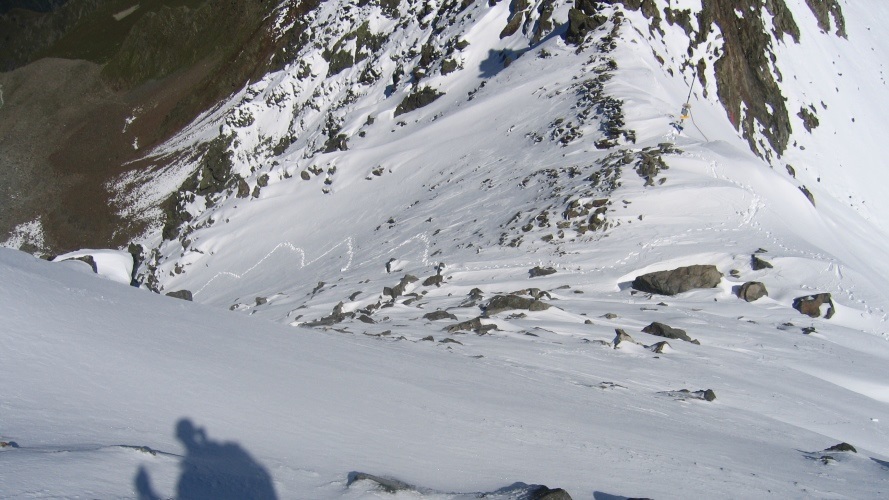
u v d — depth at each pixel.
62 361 5.92
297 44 109.81
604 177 38.09
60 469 4.25
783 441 11.63
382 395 8.04
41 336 6.24
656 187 35.72
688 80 63.62
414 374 9.93
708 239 31.56
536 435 8.12
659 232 32.06
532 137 49.53
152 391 5.98
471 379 10.77
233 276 55.72
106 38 179.88
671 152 39.38
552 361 14.94
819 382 17.75
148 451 4.84
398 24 92.38
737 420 12.70
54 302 7.26
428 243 40.06
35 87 161.75
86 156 141.88
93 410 5.32
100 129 149.62
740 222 33.25
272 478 5.12
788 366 18.91
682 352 18.23
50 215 126.31
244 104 98.81
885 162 76.88
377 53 89.69
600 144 43.38
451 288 29.03
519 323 19.84
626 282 28.36
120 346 6.67
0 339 5.90
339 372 8.52
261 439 5.76
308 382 7.62
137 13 185.50
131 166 134.50
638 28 61.47
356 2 100.50
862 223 58.84
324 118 89.81
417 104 68.62
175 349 7.21
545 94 54.72
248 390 6.71
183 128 143.62
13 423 4.76
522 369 13.21
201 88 150.25
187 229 68.81
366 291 31.28
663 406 12.49
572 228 34.03
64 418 5.05
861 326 25.38
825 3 90.56
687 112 44.28
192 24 164.00
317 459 5.71
